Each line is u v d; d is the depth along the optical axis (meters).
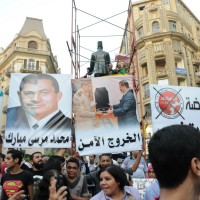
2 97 6.43
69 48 8.45
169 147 1.08
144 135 6.70
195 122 6.59
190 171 1.06
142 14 37.97
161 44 35.78
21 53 41.09
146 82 35.22
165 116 6.53
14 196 3.14
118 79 6.52
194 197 1.06
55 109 6.27
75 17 9.31
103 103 6.37
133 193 3.53
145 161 6.48
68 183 4.34
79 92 6.42
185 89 6.78
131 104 6.36
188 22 42.75
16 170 4.14
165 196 1.08
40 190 3.09
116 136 6.16
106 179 3.41
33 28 43.38
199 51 41.31
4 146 6.00
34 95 6.33
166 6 39.59
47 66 43.66
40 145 6.05
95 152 6.05
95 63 10.68
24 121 6.17
